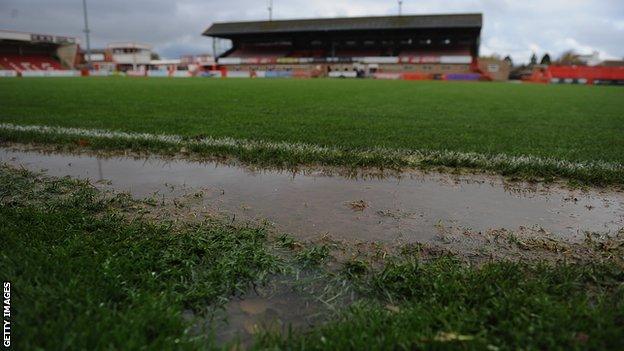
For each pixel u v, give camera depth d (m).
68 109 9.59
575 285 1.87
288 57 62.50
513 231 2.66
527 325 1.51
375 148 5.09
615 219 2.91
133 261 1.99
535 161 4.39
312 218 2.86
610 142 5.85
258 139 5.66
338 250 2.34
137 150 5.05
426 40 60.00
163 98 13.51
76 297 1.63
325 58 56.66
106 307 1.59
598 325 1.50
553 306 1.62
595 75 44.84
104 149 5.13
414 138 5.92
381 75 50.88
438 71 52.97
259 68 59.62
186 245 2.23
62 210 2.78
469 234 2.60
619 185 3.71
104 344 1.38
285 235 2.47
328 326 1.56
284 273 2.05
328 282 1.98
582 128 7.46
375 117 8.76
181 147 5.12
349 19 60.81
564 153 4.92
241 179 3.84
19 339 1.39
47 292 1.65
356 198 3.31
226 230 2.54
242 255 2.16
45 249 2.05
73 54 62.62
